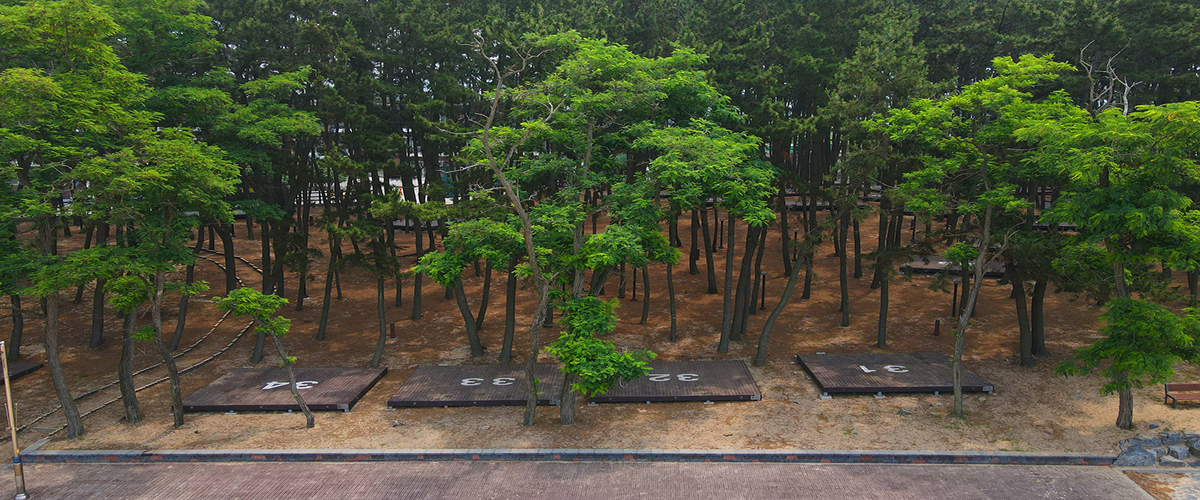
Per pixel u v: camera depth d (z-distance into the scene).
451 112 37.44
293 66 33.72
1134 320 17.77
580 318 20.03
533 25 34.31
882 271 27.52
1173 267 16.81
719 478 17.64
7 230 22.00
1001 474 17.45
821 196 28.11
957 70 45.38
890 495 16.41
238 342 30.78
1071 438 19.16
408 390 24.09
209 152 23.14
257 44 35.72
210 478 18.16
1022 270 23.53
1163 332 17.45
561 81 21.30
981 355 26.81
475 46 18.95
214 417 22.53
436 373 26.14
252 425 21.80
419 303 33.84
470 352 29.05
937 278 27.41
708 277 36.91
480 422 21.67
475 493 17.00
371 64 39.09
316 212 59.19
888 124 23.97
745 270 29.48
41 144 20.72
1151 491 16.30
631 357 19.98
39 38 21.20
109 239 47.47
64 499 16.98
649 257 23.44
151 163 20.91
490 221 21.02
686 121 24.88
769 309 34.22
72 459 19.61
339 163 26.50
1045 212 18.58
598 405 22.89
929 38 41.75
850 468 18.09
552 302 21.95
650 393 23.14
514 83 34.06
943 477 17.38
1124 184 17.27
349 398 23.31
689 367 25.97
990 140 21.27
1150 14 35.62
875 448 18.91
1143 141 16.28
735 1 38.53
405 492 17.14
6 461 19.66
